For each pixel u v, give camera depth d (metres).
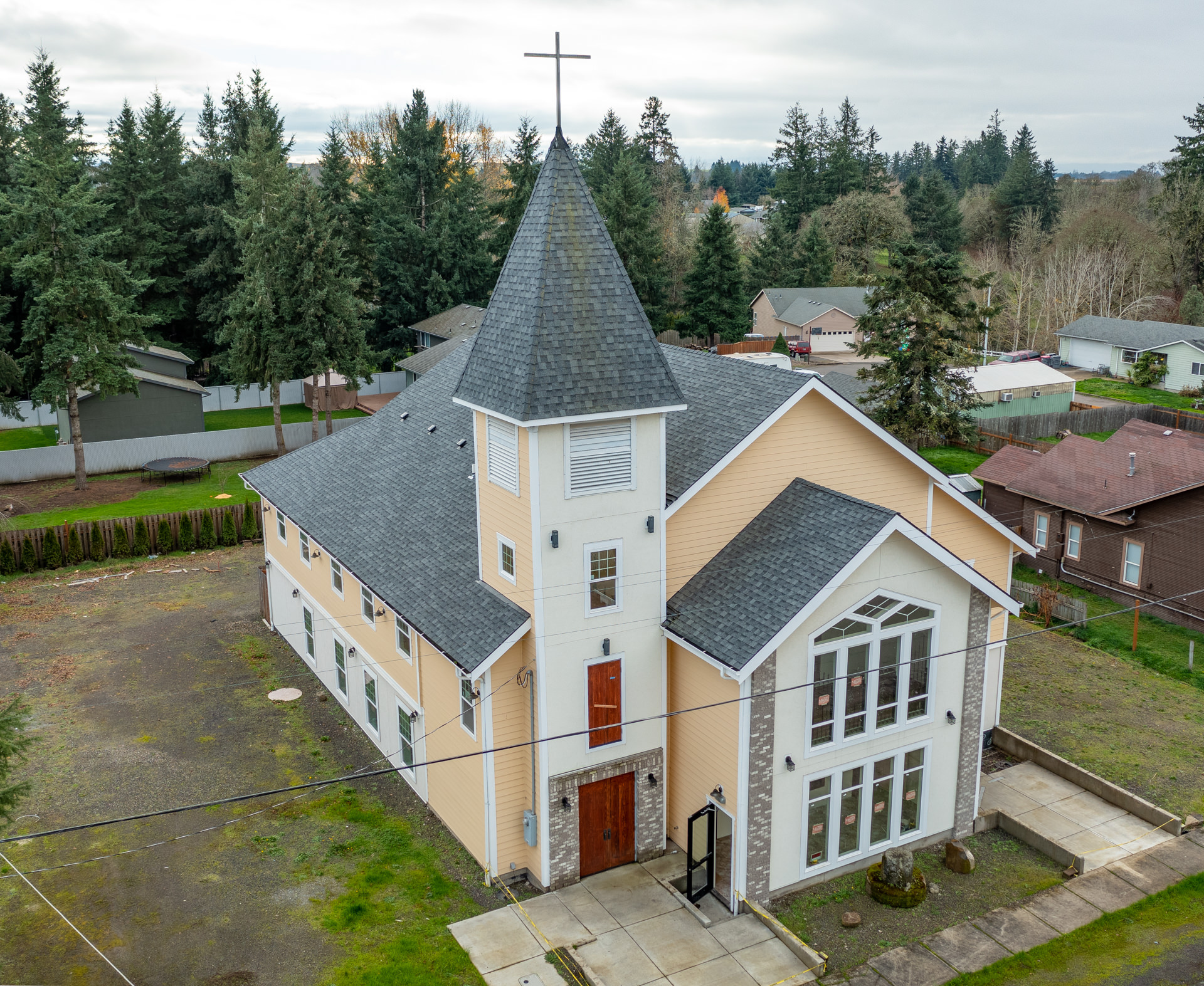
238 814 20.41
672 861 19.11
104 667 27.28
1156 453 33.56
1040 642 29.30
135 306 57.56
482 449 18.28
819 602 16.42
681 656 18.52
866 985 15.74
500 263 77.56
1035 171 125.19
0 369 43.81
